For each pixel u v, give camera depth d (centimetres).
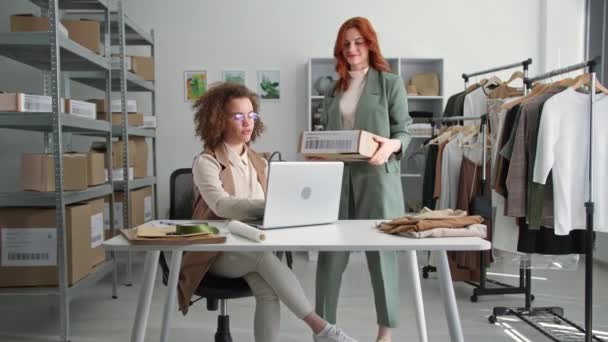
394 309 235
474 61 538
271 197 168
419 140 529
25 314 316
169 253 434
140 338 164
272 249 146
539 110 274
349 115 236
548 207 279
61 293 264
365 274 421
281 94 532
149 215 446
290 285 181
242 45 530
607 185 265
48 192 271
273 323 184
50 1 261
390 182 229
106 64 339
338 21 531
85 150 513
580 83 269
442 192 376
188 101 530
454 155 373
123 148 383
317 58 503
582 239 286
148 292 164
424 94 511
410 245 147
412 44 536
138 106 530
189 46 528
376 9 532
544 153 266
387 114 230
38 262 276
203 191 191
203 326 293
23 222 275
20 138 471
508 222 300
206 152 200
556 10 528
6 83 463
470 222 166
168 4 526
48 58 321
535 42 540
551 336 268
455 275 371
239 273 189
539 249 290
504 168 295
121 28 381
